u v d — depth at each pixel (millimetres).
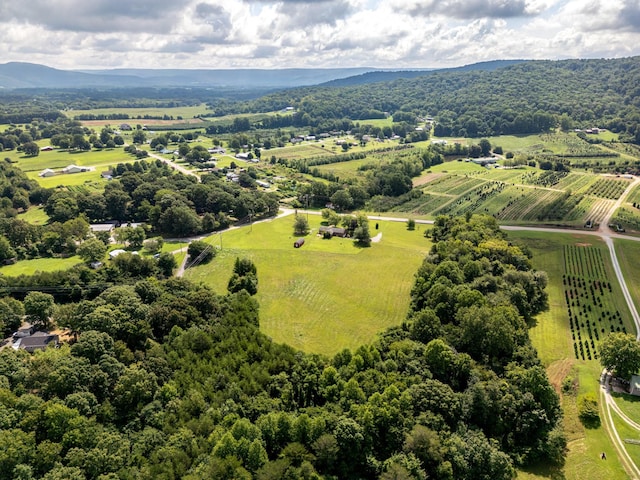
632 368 94750
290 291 143250
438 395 82562
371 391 85000
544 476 76750
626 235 190250
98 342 90188
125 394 82125
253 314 120875
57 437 70500
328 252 177250
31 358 89125
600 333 117312
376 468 72688
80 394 78312
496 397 85375
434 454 72312
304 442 75312
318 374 91625
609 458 78625
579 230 197500
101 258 167250
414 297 130625
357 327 122500
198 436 75688
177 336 103562
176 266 161875
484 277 126500
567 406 91250
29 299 114375
